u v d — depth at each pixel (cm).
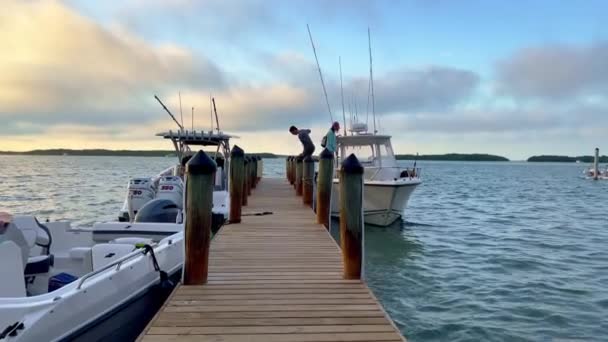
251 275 572
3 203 2234
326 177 941
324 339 393
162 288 534
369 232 1569
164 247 579
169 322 425
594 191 3981
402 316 771
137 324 502
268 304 472
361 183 555
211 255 673
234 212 960
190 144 1309
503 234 1586
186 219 533
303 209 1166
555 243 1413
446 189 4119
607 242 1434
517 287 926
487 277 1006
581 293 884
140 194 926
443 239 1477
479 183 5312
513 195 3444
